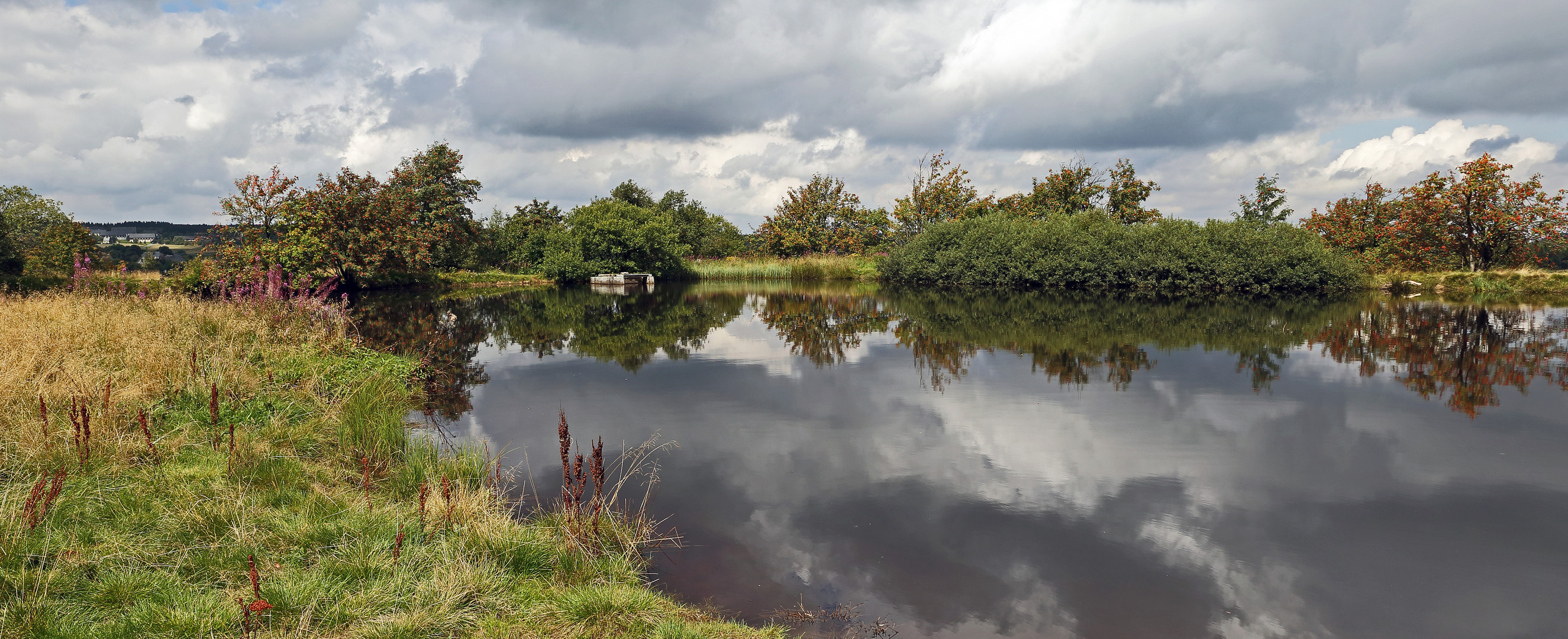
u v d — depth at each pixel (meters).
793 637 3.06
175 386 6.04
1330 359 10.13
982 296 25.12
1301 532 4.15
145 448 4.65
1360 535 4.11
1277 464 5.39
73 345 6.68
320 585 3.09
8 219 39.00
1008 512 4.46
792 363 10.25
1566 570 3.68
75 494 3.85
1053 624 3.19
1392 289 23.84
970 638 3.07
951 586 3.54
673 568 3.73
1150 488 4.89
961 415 6.96
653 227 38.97
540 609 3.11
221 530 3.62
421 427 6.65
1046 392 8.04
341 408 6.32
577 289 31.27
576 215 42.62
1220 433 6.25
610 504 4.60
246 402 6.14
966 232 32.28
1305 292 23.88
